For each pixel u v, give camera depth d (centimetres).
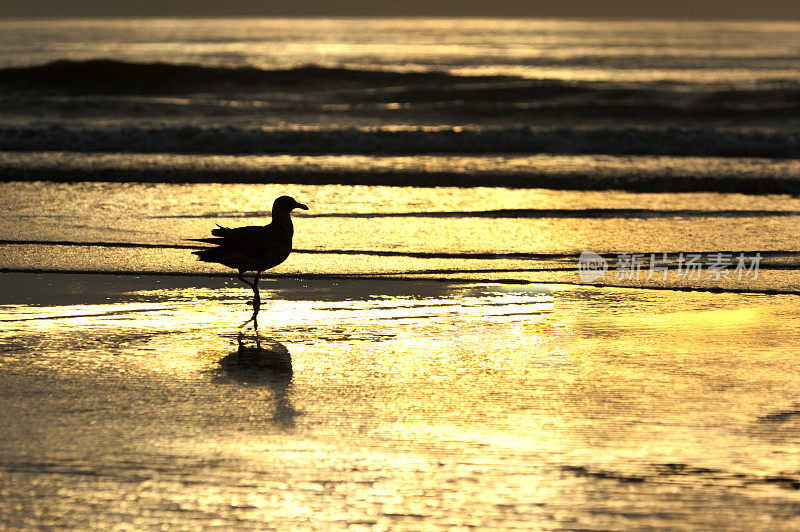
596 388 852
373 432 740
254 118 3528
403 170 2338
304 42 13075
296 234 1617
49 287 1260
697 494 629
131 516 596
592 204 1953
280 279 1327
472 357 955
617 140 2845
